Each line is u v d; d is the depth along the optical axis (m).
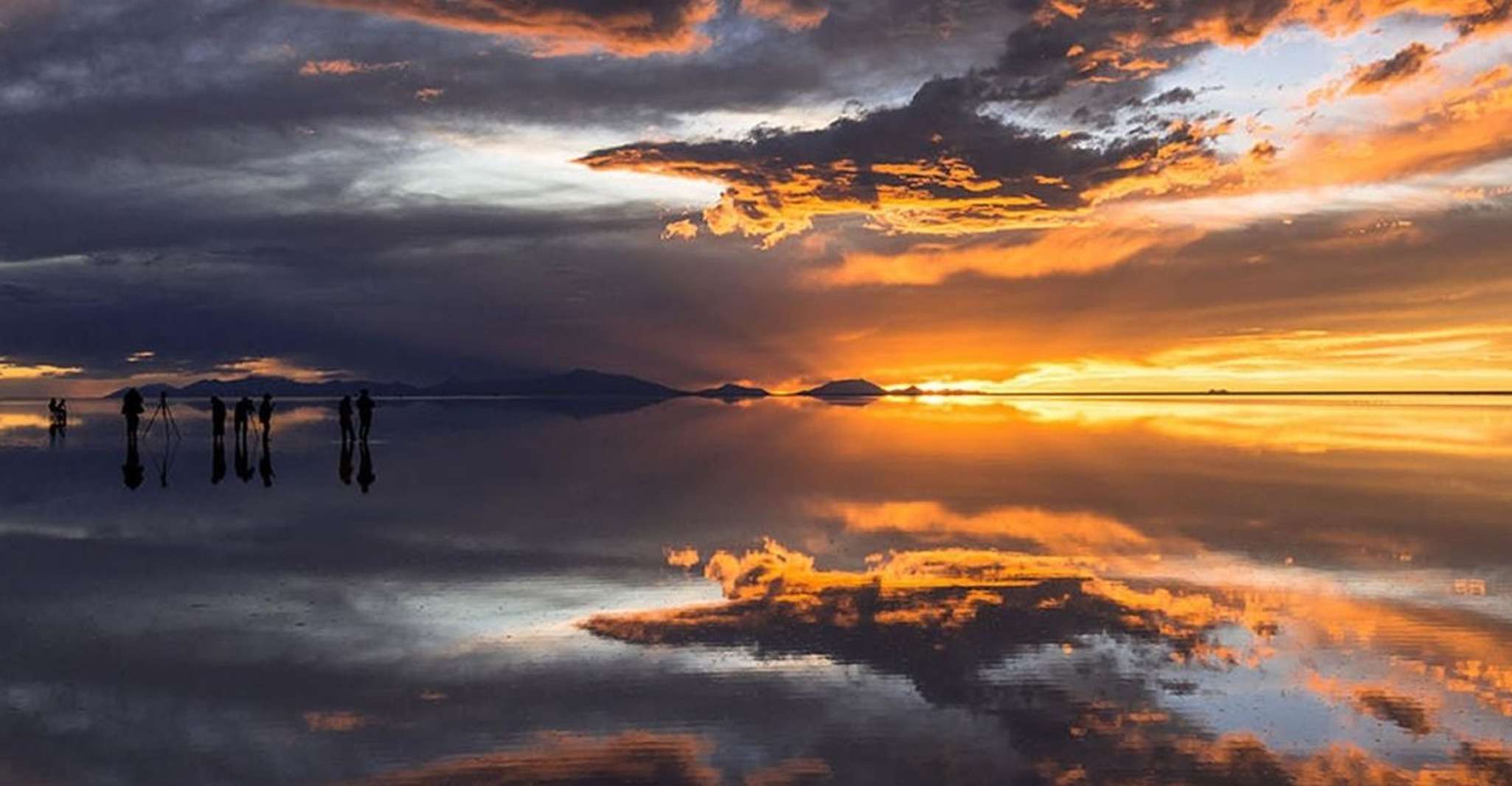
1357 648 9.44
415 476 25.92
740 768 6.75
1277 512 18.48
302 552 14.58
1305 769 6.66
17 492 22.38
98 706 7.93
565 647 9.55
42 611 10.97
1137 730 7.37
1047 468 27.48
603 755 6.96
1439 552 14.31
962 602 11.38
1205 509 18.92
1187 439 40.09
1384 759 6.82
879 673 8.73
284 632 10.10
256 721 7.60
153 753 6.99
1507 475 25.28
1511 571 12.98
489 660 9.13
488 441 40.56
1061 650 9.41
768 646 9.59
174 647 9.51
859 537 15.85
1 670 8.86
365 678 8.61
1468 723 7.48
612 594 11.77
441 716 7.70
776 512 18.80
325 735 7.32
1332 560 13.77
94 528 16.98
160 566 13.51
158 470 27.58
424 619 10.59
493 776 6.63
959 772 6.65
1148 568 13.29
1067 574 12.99
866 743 7.15
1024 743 7.14
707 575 12.85
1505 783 6.44
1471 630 10.08
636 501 20.42
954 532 16.30
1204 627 10.27
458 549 14.70
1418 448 34.88
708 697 8.13
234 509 19.28
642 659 9.16
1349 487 22.64
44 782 6.53
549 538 15.70
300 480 24.81
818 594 11.78
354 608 11.12
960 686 8.39
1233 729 7.39
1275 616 10.74
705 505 19.80
